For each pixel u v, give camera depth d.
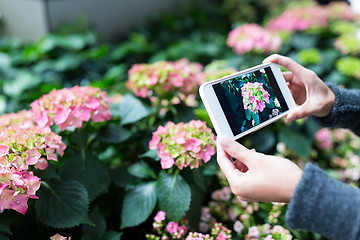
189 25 3.55
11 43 2.38
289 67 0.93
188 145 0.91
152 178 1.08
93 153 1.13
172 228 0.93
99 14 2.85
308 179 0.62
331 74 2.14
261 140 1.39
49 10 2.38
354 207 0.58
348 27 2.38
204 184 1.04
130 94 1.27
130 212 0.99
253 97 0.88
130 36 2.96
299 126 1.54
